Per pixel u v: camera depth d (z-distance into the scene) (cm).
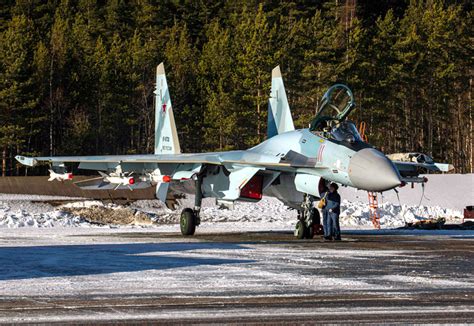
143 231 5241
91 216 6569
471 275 2534
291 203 4616
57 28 19150
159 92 5859
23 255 3195
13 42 15162
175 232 5112
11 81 14262
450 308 1889
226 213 7100
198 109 16600
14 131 13938
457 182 9425
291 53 15412
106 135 16838
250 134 14962
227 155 4616
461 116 18075
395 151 17875
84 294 2114
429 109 17150
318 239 4328
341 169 4019
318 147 4203
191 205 8075
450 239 4384
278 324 1694
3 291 2164
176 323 1705
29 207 7212
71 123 15675
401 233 5097
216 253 3316
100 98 16588
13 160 15450
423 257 3175
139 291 2166
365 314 1809
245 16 19312
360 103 16175
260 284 2306
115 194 8356
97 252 3344
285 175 4500
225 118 15000
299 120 13975
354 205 7575
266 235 4725
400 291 2164
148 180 4822
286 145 4462
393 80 16550
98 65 17062
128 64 17362
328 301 1991
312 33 16050
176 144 5631
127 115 16900
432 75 17088
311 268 2730
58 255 3197
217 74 17675
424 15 18612
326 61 15550
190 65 18800
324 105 4334
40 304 1950
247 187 4447
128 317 1775
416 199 8775
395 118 17750
